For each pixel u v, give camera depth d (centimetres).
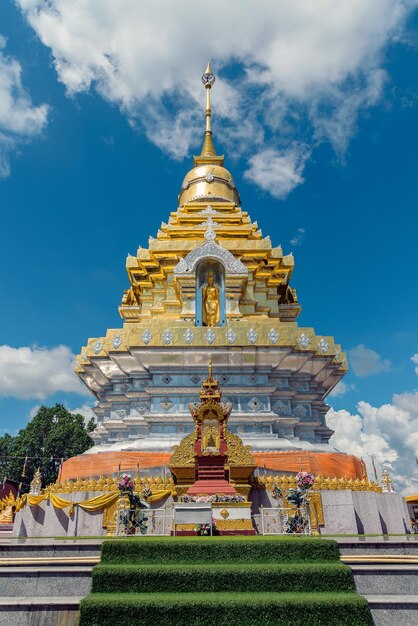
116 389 2900
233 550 1070
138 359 2691
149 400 2703
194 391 2616
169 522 1717
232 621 860
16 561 1102
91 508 1794
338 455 2262
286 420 2619
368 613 885
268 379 2706
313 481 1667
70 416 6912
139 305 3700
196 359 2677
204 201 3997
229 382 2661
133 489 1658
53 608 932
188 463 1831
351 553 1253
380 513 1869
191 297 3084
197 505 1442
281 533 1653
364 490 1878
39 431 6631
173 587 952
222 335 2697
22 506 1981
